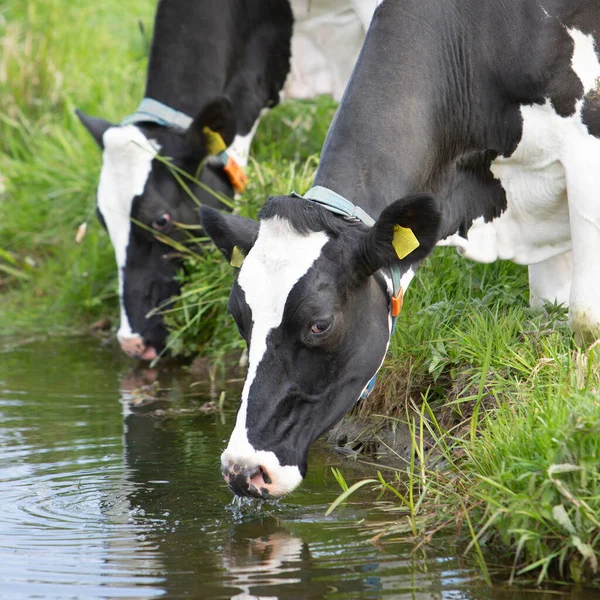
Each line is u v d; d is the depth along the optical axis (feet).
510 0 28.09
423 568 21.79
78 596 20.79
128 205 40.29
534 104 28.50
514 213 30.30
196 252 41.45
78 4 71.77
